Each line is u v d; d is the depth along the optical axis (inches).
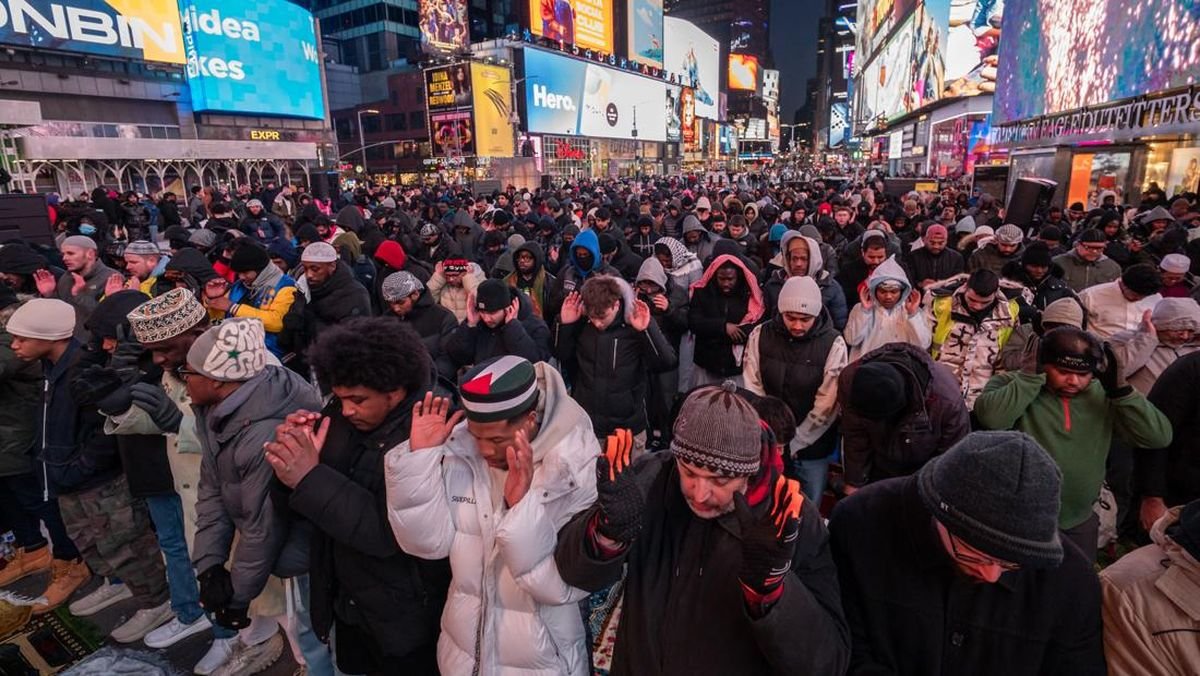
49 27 1171.3
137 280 222.2
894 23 2871.6
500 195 670.5
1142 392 144.2
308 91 1801.2
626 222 497.4
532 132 2541.8
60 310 120.6
